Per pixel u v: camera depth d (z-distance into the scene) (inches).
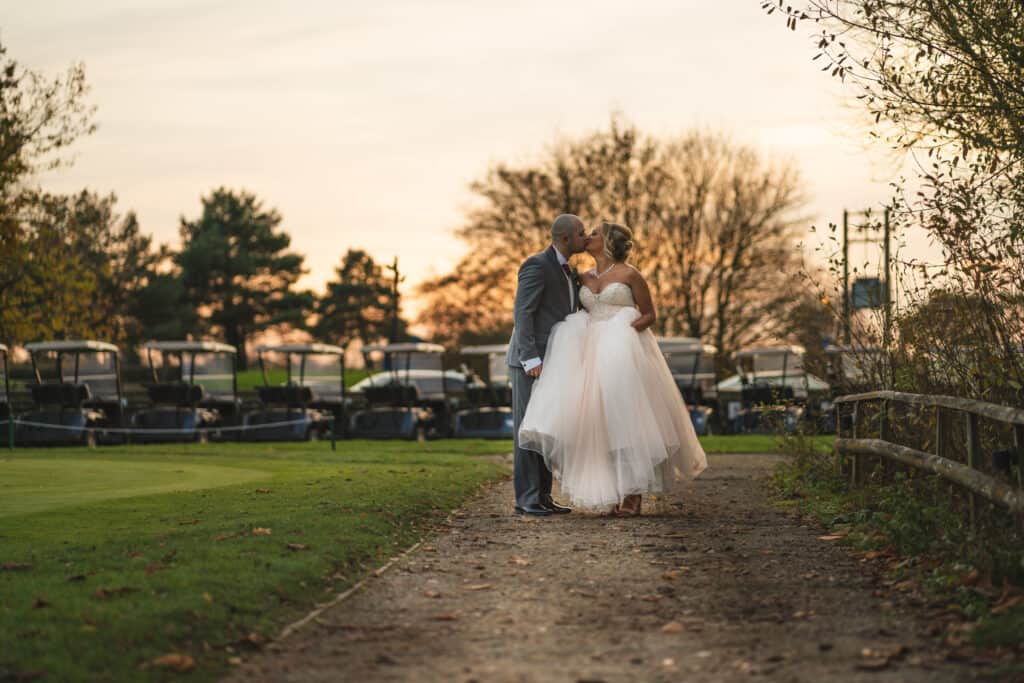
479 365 1843.0
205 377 990.4
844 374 451.5
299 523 290.4
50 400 862.5
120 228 2166.6
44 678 150.3
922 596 206.4
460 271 1755.7
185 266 2345.0
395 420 949.8
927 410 338.3
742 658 169.0
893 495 313.9
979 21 302.8
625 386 331.6
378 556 255.4
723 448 738.2
